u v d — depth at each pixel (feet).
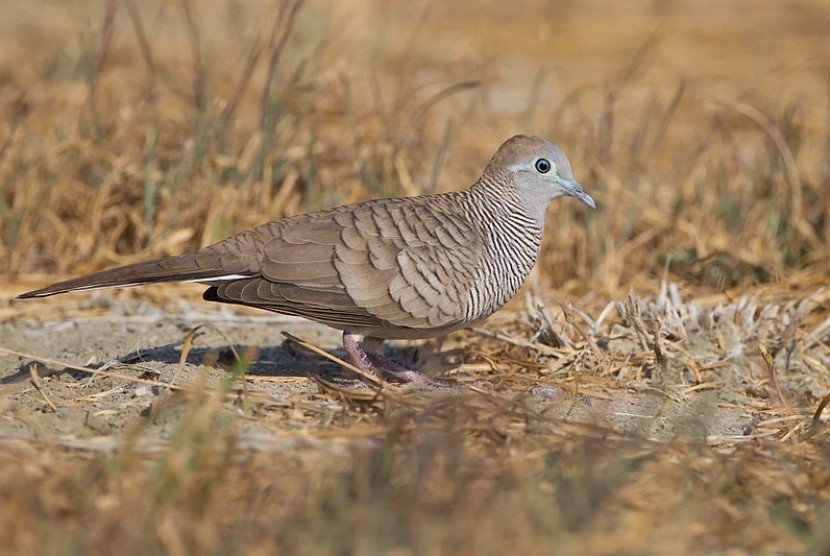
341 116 91.15
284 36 81.87
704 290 75.00
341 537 38.50
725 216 82.99
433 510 40.24
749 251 79.30
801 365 62.13
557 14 141.38
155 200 78.64
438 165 81.10
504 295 58.08
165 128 88.43
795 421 54.08
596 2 144.97
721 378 59.52
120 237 79.00
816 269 78.07
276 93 91.35
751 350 61.67
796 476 46.55
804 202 83.97
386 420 48.52
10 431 47.21
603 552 39.04
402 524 39.40
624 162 94.58
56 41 122.11
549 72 122.11
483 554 38.17
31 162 79.82
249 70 84.38
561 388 57.21
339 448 45.83
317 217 55.62
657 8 142.92
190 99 92.89
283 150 82.48
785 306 67.05
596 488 42.16
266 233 54.90
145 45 85.15
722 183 86.17
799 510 43.86
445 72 120.47
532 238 59.62
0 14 131.34
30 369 53.42
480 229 57.26
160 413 48.93
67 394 52.70
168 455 41.96
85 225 77.05
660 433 52.31
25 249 76.13
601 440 47.32
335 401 52.44
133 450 43.96
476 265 56.13
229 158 80.07
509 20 139.33
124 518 38.81
